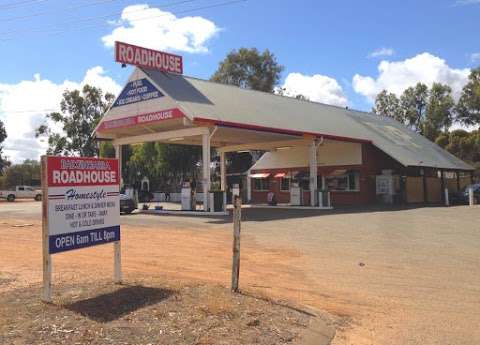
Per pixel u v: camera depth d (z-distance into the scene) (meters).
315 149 32.69
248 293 7.54
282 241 15.02
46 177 6.47
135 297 6.70
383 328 6.68
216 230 18.00
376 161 38.31
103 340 5.08
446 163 41.00
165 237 15.90
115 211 7.61
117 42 27.05
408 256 12.15
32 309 6.06
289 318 6.39
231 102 30.23
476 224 19.02
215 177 61.72
